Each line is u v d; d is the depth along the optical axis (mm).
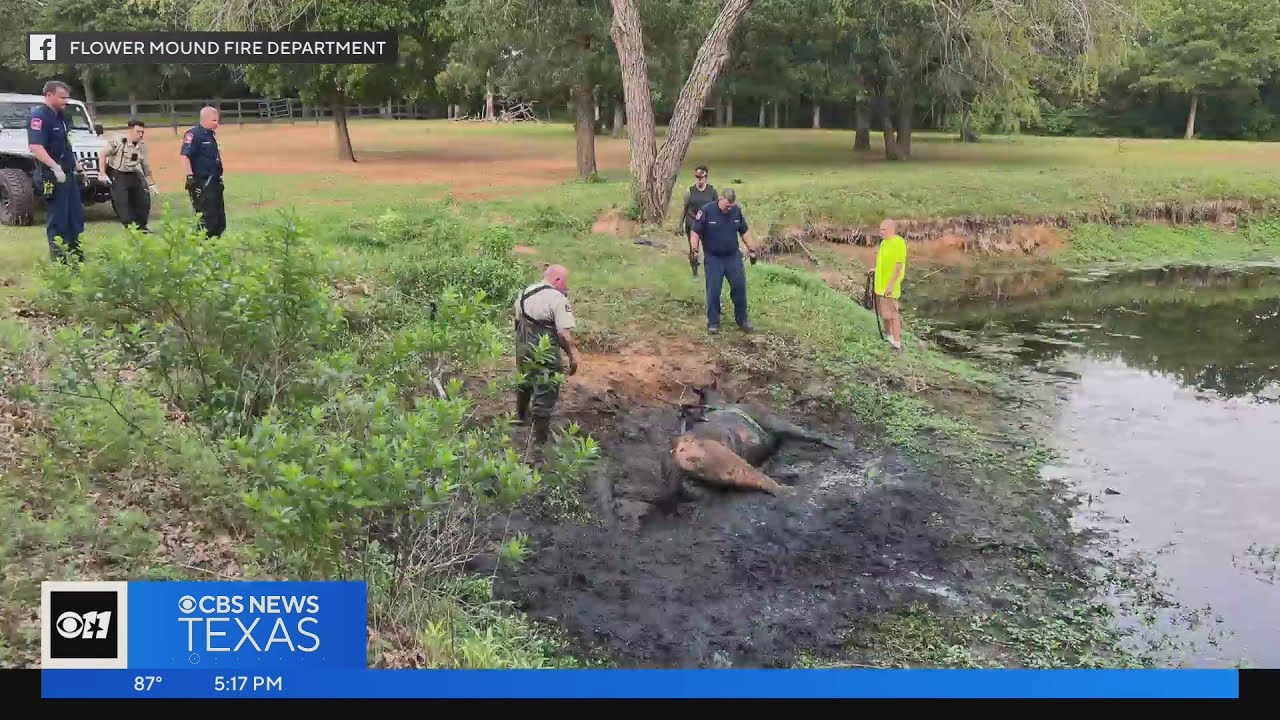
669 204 19031
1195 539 7613
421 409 5219
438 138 41062
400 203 17984
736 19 16969
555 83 23453
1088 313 16688
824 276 17547
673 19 23219
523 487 5207
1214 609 6582
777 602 6496
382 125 50031
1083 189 24047
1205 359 13469
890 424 9906
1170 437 9992
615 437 8930
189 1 26359
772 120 64750
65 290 6387
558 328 7977
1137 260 21828
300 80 27625
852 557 7121
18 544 5121
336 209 16750
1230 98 52938
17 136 13867
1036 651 6062
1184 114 55969
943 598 6648
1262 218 24500
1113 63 23328
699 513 7676
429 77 29078
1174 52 51781
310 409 5902
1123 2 21281
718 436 8484
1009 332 14992
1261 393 11750
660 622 6172
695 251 12820
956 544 7398
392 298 10453
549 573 6605
